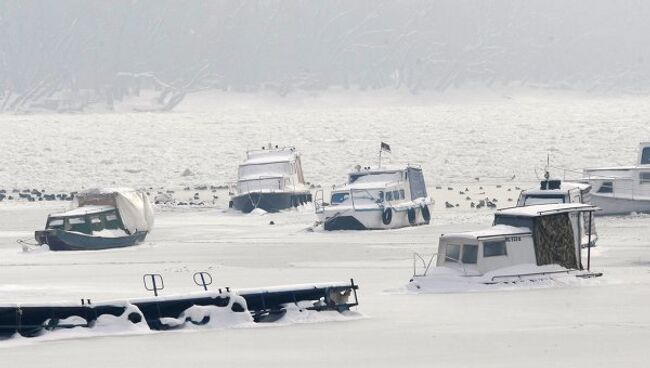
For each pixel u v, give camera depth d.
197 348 76.56
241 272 130.38
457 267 105.31
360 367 69.25
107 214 171.00
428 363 69.75
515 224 106.88
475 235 104.38
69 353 75.56
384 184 187.62
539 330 80.75
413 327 83.31
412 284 105.12
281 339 79.44
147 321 85.00
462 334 79.94
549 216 106.44
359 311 91.88
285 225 197.75
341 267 133.38
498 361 69.75
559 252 106.69
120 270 136.50
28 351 76.50
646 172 195.00
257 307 87.94
